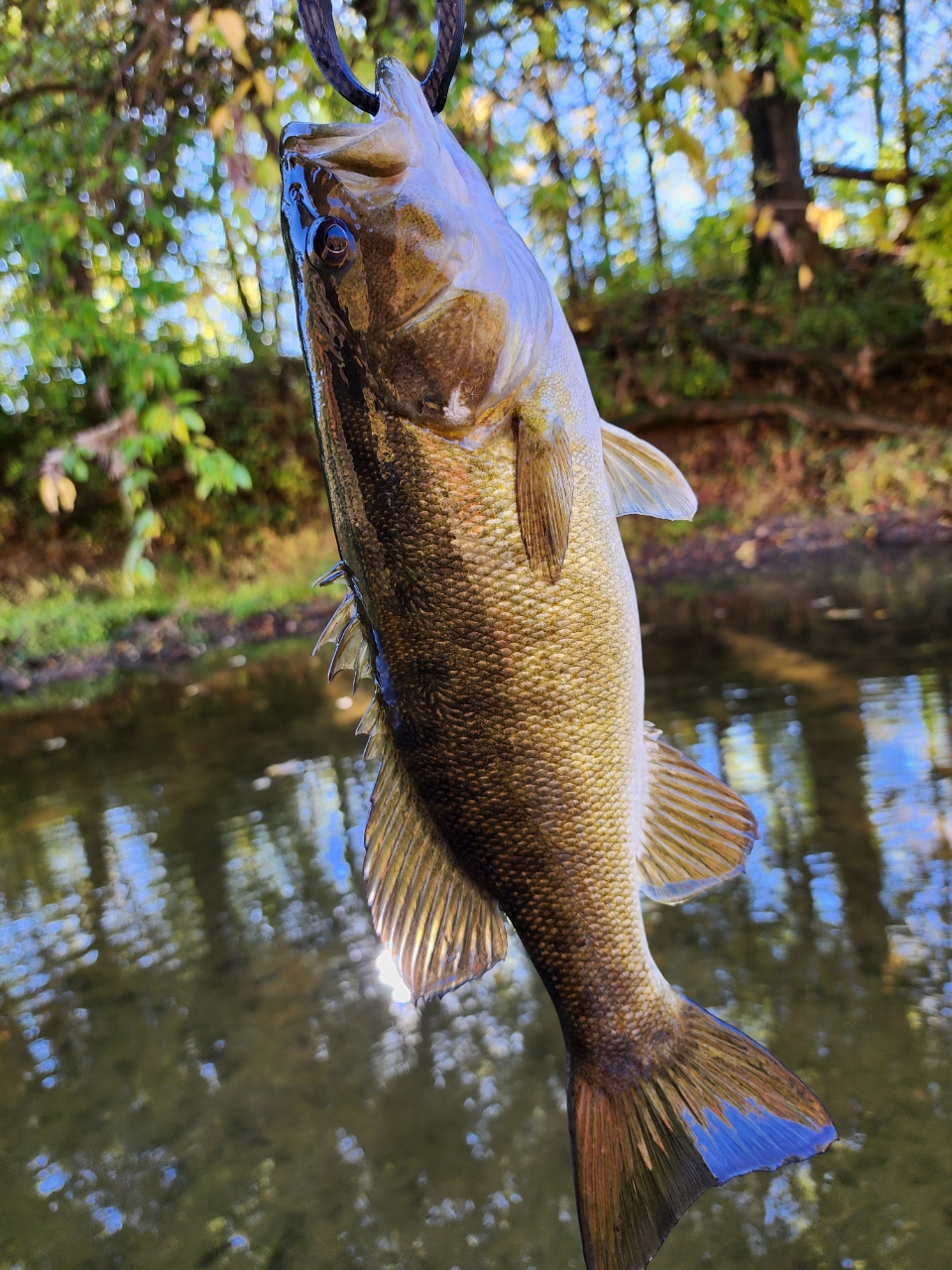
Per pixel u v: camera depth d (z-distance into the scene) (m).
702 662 1.21
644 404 2.33
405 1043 0.61
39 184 1.10
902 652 1.11
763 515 2.01
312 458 2.37
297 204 0.26
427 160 0.26
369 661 0.27
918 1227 0.43
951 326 2.13
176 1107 0.58
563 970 0.29
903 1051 0.52
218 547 2.22
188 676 1.66
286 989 0.68
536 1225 0.47
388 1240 0.47
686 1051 0.29
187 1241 0.49
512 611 0.26
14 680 1.75
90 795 1.09
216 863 0.87
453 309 0.26
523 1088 0.56
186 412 1.02
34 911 0.83
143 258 1.04
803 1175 0.47
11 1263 0.48
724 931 0.65
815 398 2.23
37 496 2.22
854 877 0.68
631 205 1.59
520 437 0.26
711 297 2.44
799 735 0.91
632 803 0.29
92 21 1.02
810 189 2.29
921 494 1.90
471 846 0.28
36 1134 0.57
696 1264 0.43
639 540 2.01
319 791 0.99
